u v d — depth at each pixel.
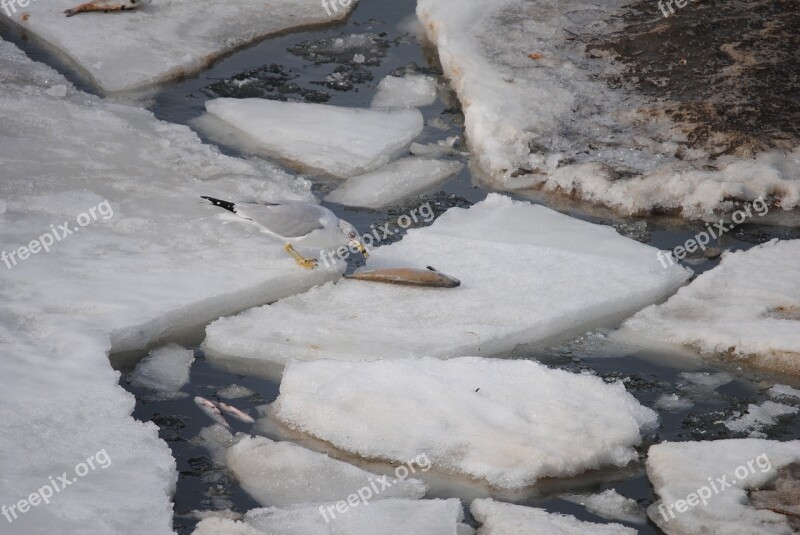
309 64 20.75
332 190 16.77
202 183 16.39
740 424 11.94
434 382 11.94
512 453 11.09
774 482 10.71
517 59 20.09
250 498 10.55
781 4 22.17
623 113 18.58
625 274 14.52
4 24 21.75
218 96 19.50
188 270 14.08
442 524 10.05
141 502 10.07
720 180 16.62
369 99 19.62
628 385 12.63
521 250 15.03
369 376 12.05
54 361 12.05
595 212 16.50
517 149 17.55
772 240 15.41
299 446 11.18
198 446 11.34
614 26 21.47
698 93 19.03
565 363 13.09
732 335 13.19
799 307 13.76
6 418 10.99
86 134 17.62
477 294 14.02
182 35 21.16
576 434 11.34
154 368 12.63
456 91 19.78
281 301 13.89
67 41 20.52
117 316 12.95
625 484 11.04
